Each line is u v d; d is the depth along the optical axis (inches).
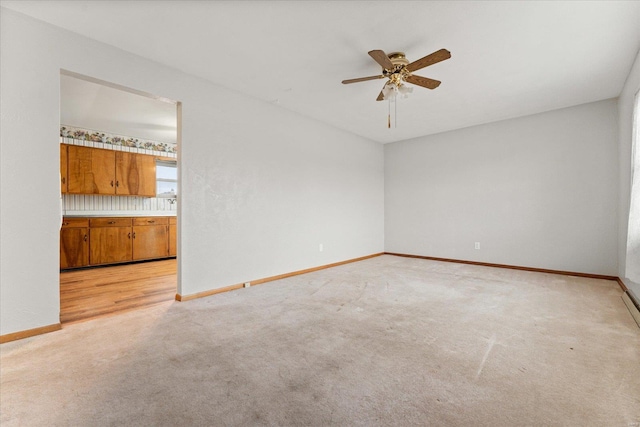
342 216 205.6
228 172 135.7
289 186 166.1
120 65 103.3
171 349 77.4
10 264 82.4
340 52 106.3
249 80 128.6
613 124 151.6
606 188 153.9
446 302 116.8
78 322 96.0
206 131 127.6
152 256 216.2
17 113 83.6
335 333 87.6
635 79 111.3
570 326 92.0
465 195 204.4
